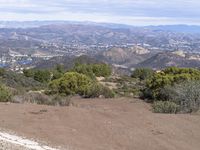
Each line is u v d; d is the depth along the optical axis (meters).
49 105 23.64
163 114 22.34
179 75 34.44
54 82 36.91
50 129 16.97
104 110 22.11
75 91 36.09
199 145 17.97
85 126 18.00
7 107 21.06
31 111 20.06
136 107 27.77
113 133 17.58
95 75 61.50
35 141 14.95
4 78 52.41
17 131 16.19
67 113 19.72
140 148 16.50
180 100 27.55
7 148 12.91
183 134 19.00
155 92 32.59
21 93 28.22
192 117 22.00
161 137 18.09
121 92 41.12
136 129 18.59
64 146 14.88
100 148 15.52
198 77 35.22
